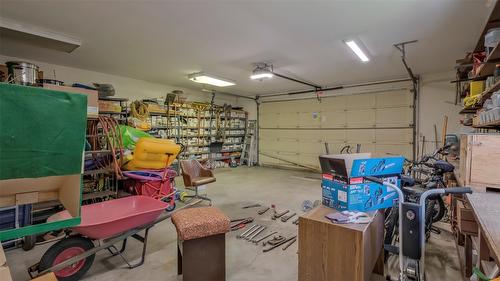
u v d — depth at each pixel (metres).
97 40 3.80
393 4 2.67
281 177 7.08
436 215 2.60
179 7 2.78
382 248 2.09
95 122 3.79
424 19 3.02
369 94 7.02
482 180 1.76
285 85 7.55
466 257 2.18
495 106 2.23
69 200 1.89
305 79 6.68
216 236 2.06
